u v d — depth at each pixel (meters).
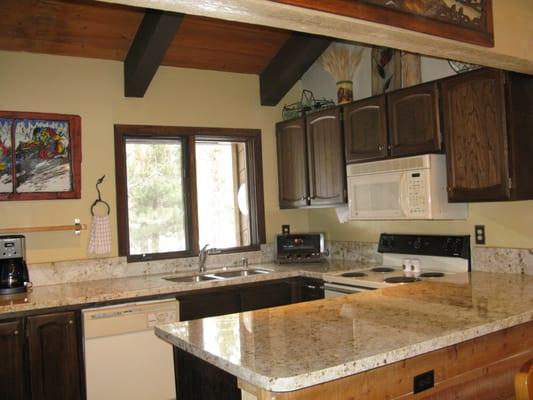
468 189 2.93
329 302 2.37
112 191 3.81
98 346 3.03
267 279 3.69
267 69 4.44
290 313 2.17
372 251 4.09
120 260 3.80
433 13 2.04
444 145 3.08
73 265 3.62
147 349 3.17
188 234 4.15
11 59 3.49
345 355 1.53
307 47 4.06
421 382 1.70
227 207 4.47
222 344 1.72
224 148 4.49
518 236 3.05
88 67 3.75
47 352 2.92
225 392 1.73
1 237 3.21
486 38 2.24
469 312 2.04
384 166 3.42
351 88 4.06
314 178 4.12
